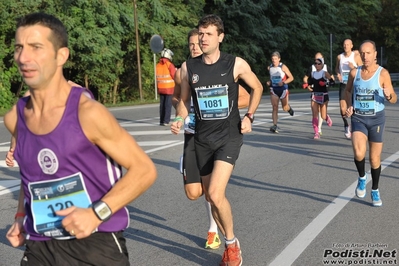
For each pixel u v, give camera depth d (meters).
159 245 5.92
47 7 26.59
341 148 12.12
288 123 16.78
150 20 31.09
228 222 5.08
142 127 15.96
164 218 6.91
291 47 42.50
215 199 4.96
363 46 7.33
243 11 37.19
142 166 2.85
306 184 8.60
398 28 53.69
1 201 7.90
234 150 5.21
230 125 5.27
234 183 8.77
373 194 7.24
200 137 5.32
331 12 44.28
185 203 7.62
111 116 2.80
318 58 13.38
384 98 7.38
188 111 5.60
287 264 5.26
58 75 2.80
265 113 19.61
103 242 2.96
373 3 50.41
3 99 26.81
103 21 27.78
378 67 7.41
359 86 7.40
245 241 5.93
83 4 27.11
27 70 2.69
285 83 14.55
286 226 6.43
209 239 5.81
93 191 2.87
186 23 33.91
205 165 5.35
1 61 26.92
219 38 5.34
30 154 2.82
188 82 5.43
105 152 2.84
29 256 3.02
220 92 5.27
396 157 10.73
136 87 33.50
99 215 2.73
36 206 2.89
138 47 29.03
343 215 6.85
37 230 2.91
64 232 2.90
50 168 2.80
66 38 2.81
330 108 21.12
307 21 40.97
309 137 13.90
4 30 26.66
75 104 2.77
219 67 5.30
